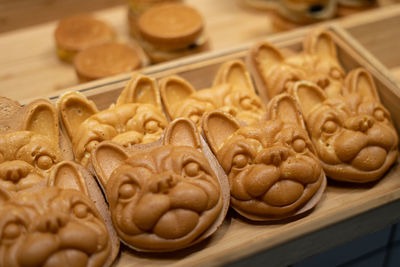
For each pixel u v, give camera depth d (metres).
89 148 0.49
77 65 0.65
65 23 0.75
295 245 0.47
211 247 0.47
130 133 0.50
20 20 0.80
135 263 0.46
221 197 0.46
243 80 0.57
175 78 0.55
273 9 0.81
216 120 0.50
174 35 0.65
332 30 0.62
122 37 0.78
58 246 0.42
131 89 0.53
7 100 0.51
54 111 0.51
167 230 0.44
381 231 0.53
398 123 0.55
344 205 0.48
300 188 0.47
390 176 0.52
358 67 0.58
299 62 0.57
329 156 0.50
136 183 0.44
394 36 0.66
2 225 0.42
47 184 0.46
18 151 0.48
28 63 0.73
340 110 0.52
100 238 0.44
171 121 0.50
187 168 0.45
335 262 0.54
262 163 0.47
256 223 0.49
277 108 0.50
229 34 0.77
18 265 0.41
